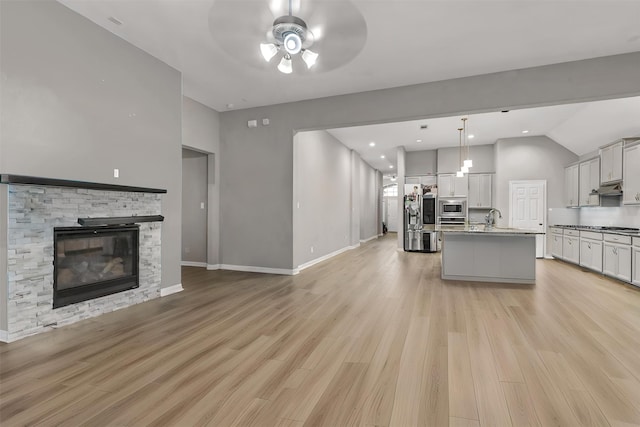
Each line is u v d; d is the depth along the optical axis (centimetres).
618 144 558
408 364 233
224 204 602
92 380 210
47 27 287
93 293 327
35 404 183
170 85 418
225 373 220
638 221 559
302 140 621
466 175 883
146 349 257
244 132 586
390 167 1330
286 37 262
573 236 666
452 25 323
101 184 315
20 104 269
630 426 165
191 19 319
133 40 358
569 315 343
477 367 229
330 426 166
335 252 823
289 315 343
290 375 218
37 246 281
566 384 206
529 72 414
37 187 279
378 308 368
